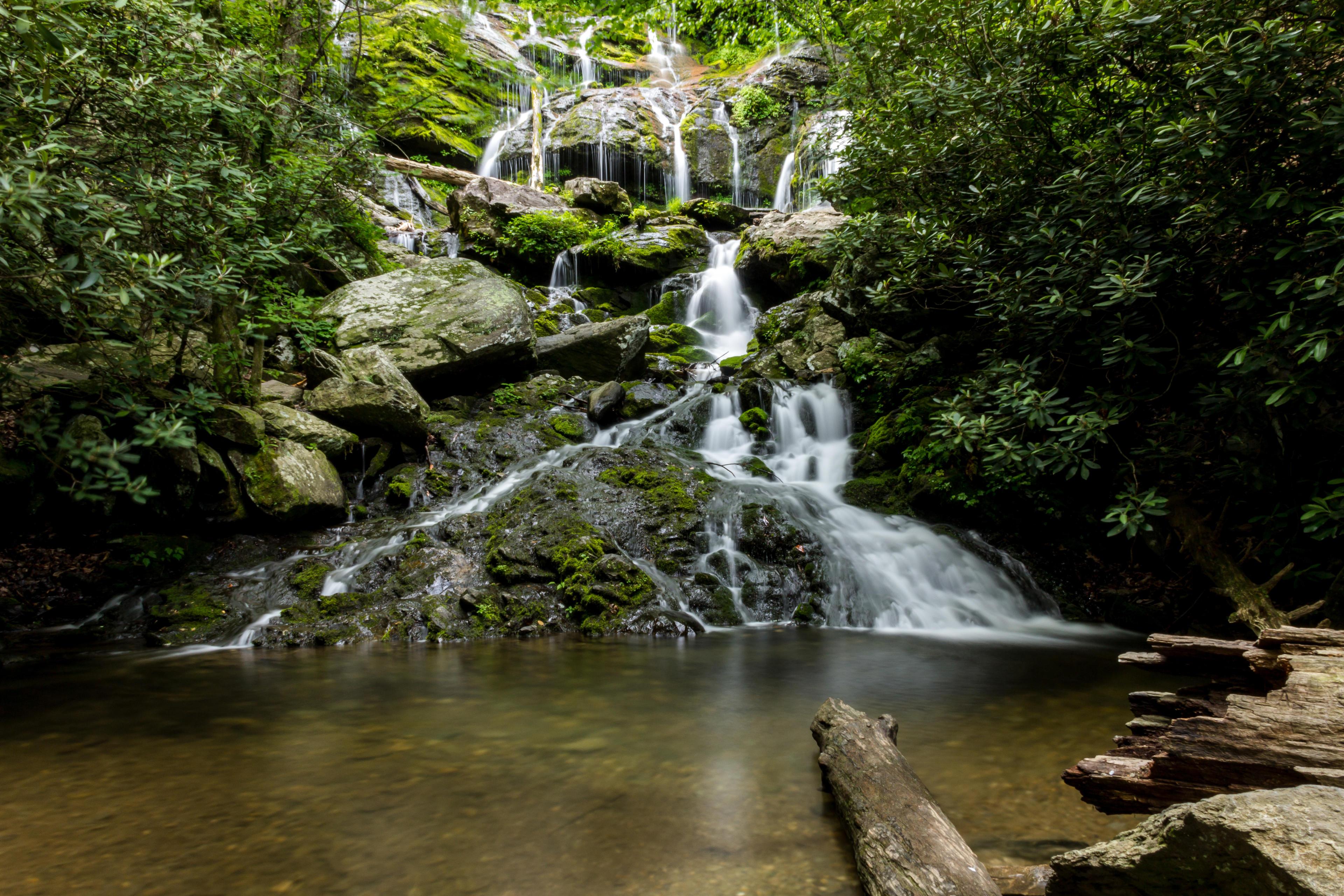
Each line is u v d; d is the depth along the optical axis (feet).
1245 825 4.91
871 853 7.02
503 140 77.56
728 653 17.60
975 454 25.98
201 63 19.81
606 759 10.47
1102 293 18.34
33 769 9.98
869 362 32.35
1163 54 18.71
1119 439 23.59
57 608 19.89
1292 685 6.72
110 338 19.74
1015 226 23.43
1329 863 4.49
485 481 27.76
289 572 21.43
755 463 30.09
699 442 33.32
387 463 28.63
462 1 45.21
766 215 52.08
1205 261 18.70
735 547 23.63
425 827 8.25
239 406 24.64
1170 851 5.39
